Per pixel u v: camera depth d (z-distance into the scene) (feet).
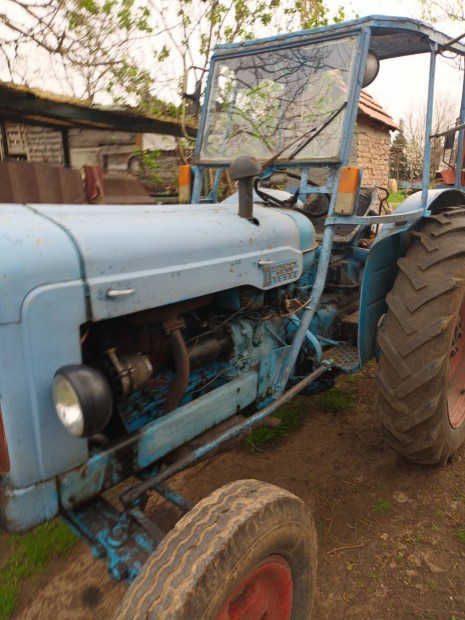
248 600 4.75
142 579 4.18
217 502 4.71
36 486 4.54
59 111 18.53
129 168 22.68
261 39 8.75
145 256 5.17
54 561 7.40
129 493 5.03
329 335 9.87
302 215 8.00
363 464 9.25
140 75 20.12
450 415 8.78
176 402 6.07
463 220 8.61
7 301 4.16
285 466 9.37
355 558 7.14
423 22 8.26
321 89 8.13
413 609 6.31
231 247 6.30
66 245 4.56
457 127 8.42
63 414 4.35
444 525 7.63
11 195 15.37
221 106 9.30
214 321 6.91
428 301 7.71
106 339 5.36
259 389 7.39
